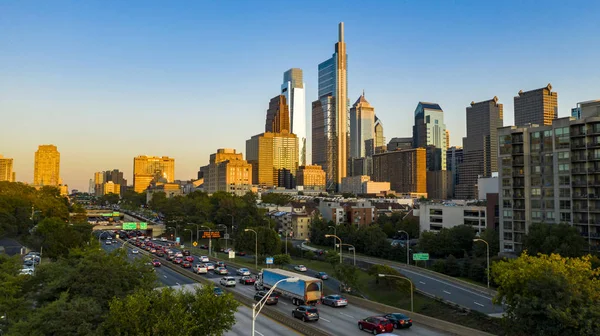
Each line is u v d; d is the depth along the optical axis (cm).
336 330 5300
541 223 9919
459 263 10362
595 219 10275
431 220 16825
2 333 4325
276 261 11150
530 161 11731
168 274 9662
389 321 5244
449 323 5388
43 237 11438
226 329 4016
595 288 4712
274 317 5838
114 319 3644
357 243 14675
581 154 10675
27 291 5275
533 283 4688
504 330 5172
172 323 3562
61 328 3772
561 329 4394
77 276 4853
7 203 15450
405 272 10688
